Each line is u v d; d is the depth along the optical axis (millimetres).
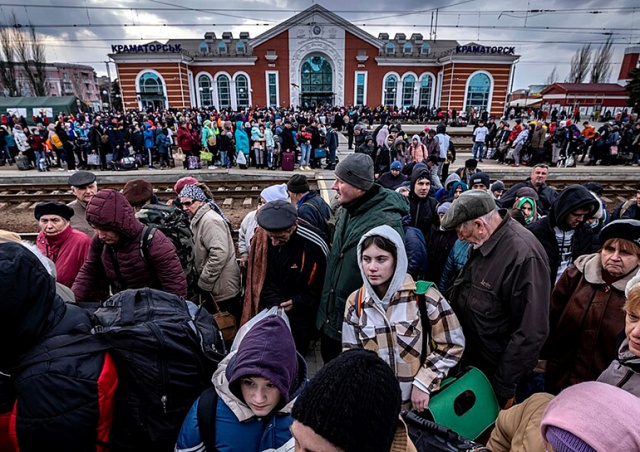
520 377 2002
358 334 2047
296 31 30938
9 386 1265
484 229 2072
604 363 2037
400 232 2377
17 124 13555
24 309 1254
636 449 887
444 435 1447
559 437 951
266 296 2781
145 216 2807
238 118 16703
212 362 1653
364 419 771
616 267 1975
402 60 31516
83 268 2574
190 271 2938
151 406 1468
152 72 28766
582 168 12812
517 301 1988
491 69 29547
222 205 9055
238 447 1414
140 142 12594
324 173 11758
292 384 1448
